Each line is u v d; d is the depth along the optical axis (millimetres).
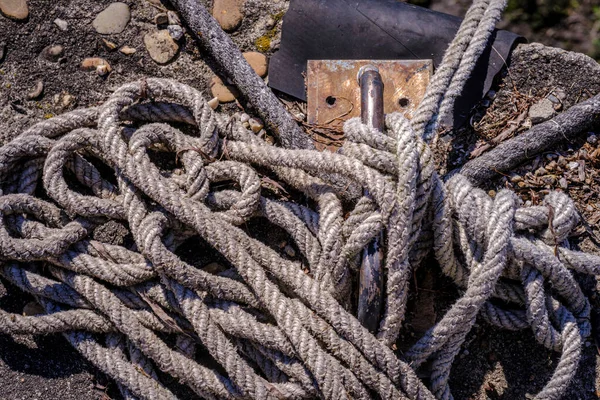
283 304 1442
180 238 1500
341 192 1500
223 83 1586
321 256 1471
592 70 1587
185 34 1598
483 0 1521
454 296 1524
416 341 1507
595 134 1570
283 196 1544
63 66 1587
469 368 1514
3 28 1593
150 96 1501
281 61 1592
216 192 1498
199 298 1457
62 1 1605
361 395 1430
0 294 1514
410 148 1433
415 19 1595
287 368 1445
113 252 1471
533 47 1598
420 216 1450
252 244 1472
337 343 1433
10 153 1471
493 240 1438
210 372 1455
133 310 1474
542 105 1577
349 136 1457
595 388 1510
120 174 1473
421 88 1564
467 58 1503
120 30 1600
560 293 1483
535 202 1550
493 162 1542
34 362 1503
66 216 1493
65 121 1494
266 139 1570
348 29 1594
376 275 1426
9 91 1575
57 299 1471
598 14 1915
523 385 1508
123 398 1498
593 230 1551
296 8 1601
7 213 1457
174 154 1544
